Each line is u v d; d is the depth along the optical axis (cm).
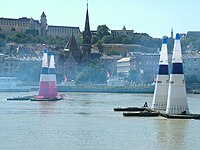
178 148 15700
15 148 15212
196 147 15900
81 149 15238
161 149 15475
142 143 16662
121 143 16588
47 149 15112
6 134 18475
